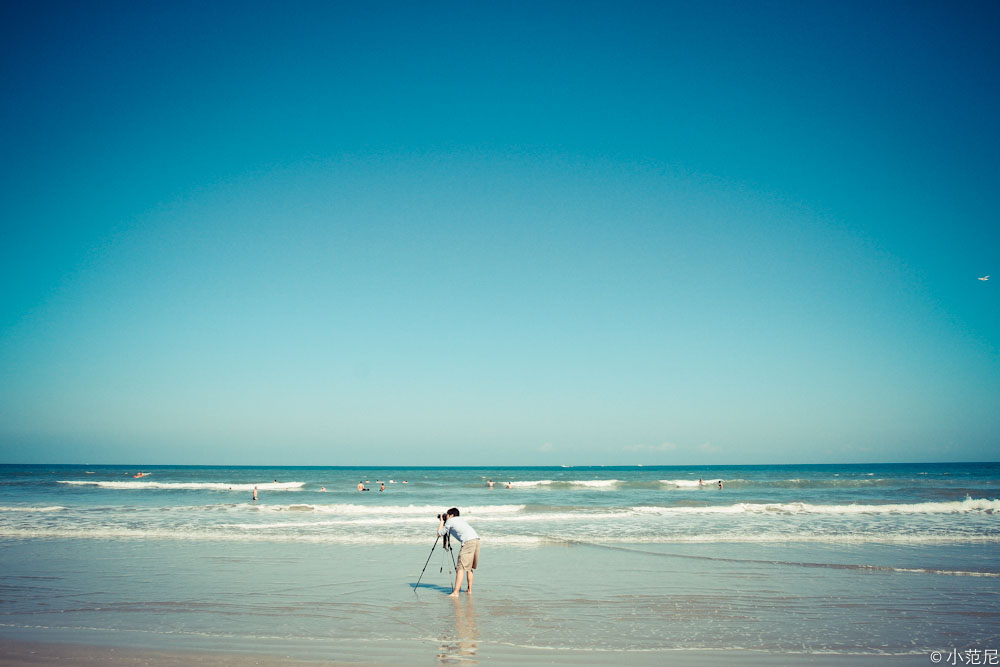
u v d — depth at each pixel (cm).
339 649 773
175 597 1038
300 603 1001
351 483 5100
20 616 926
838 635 838
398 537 1692
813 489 4034
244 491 3953
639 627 872
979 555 1421
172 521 2073
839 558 1385
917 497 3231
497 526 1958
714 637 828
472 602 1009
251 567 1285
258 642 802
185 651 764
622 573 1230
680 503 2750
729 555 1430
